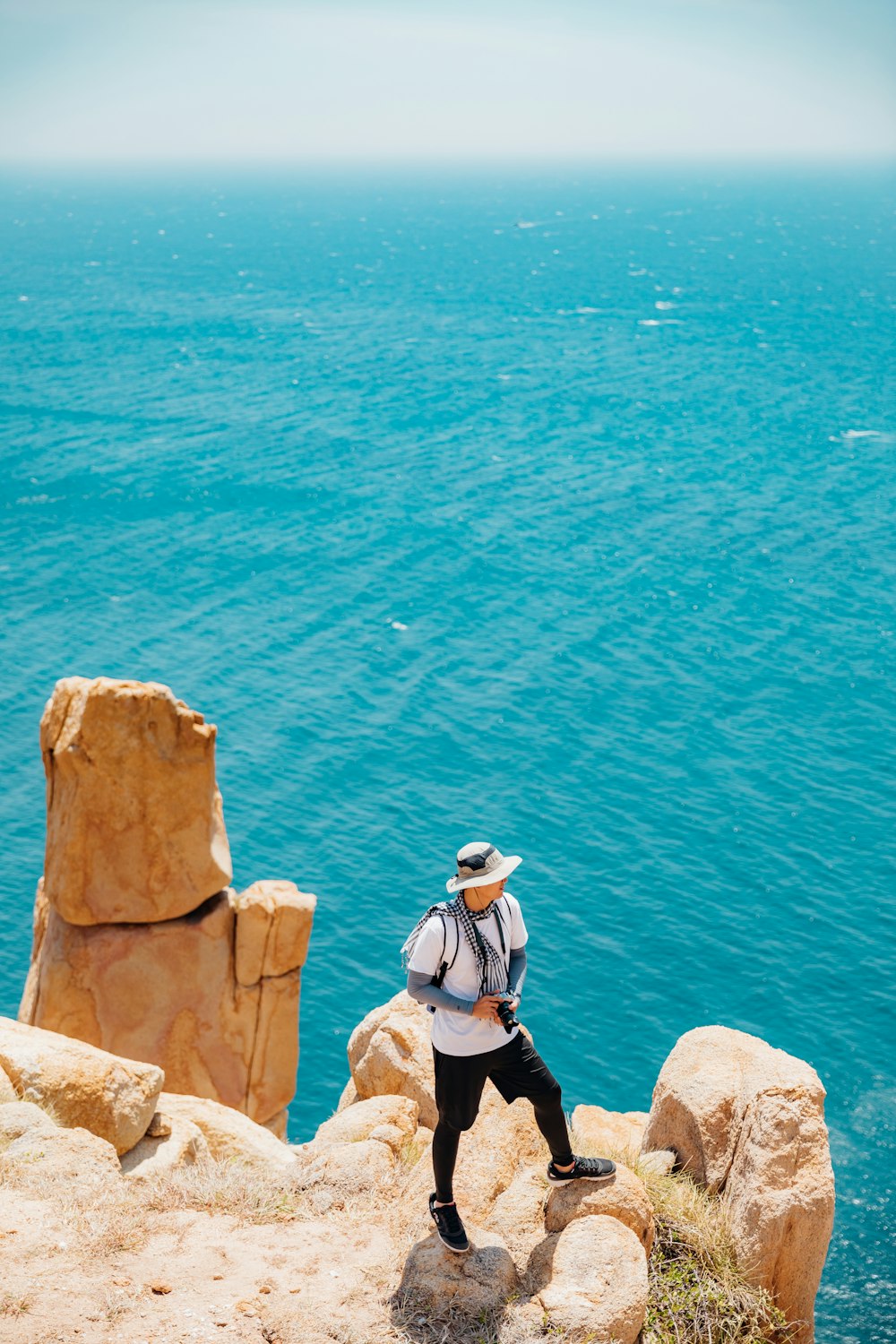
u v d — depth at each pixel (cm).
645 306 18650
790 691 5591
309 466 9531
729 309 18250
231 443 10156
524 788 4659
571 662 5944
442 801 4547
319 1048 3134
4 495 8669
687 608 6650
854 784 4684
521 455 9881
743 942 3634
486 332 16212
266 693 5562
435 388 12412
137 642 6184
